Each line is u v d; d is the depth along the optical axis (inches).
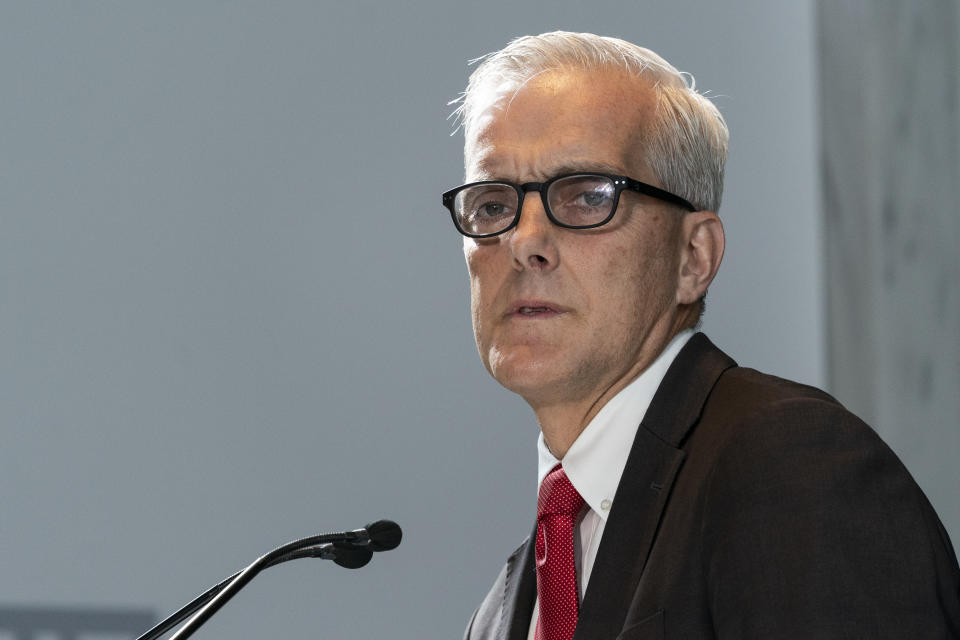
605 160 180.7
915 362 354.3
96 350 425.1
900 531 140.7
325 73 426.3
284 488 410.9
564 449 186.7
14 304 430.0
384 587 401.4
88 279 428.5
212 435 416.5
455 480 403.2
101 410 422.0
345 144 422.6
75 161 433.1
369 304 414.9
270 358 417.1
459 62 420.8
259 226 423.2
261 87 428.5
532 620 188.4
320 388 413.7
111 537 415.8
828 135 377.4
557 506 181.3
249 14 431.8
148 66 433.4
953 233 351.6
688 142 190.4
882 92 365.4
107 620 411.5
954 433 346.3
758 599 137.5
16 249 431.8
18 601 414.9
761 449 149.4
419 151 418.6
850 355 368.2
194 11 433.7
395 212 417.4
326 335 415.8
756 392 167.0
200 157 428.5
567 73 187.5
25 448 422.9
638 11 412.8
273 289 419.8
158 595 411.2
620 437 179.5
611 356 178.1
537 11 418.3
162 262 426.3
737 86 403.2
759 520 142.6
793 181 394.9
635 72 190.4
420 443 406.3
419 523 402.9
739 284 395.9
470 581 398.0
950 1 355.6
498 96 189.5
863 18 370.6
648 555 159.2
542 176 181.5
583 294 176.4
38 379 425.7
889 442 354.6
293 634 400.8
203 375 419.2
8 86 436.8
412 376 409.7
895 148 362.3
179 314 423.2
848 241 371.6
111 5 435.5
